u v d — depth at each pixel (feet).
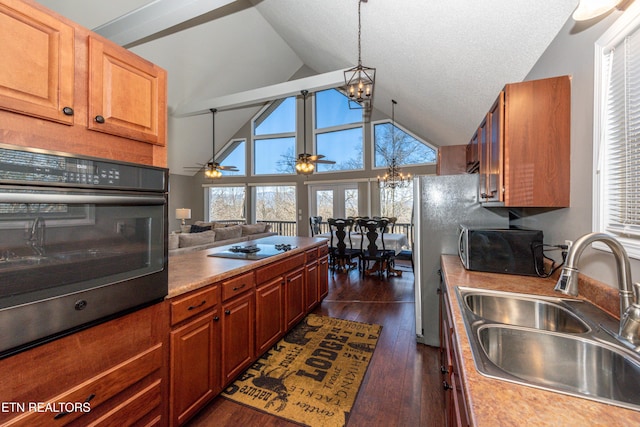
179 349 4.62
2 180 2.53
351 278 15.25
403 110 16.58
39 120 3.01
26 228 2.72
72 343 3.20
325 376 6.46
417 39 7.45
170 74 17.24
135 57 4.04
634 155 3.39
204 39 16.28
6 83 2.72
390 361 7.09
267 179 26.02
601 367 2.91
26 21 2.86
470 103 8.88
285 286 8.09
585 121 4.29
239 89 21.53
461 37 6.31
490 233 5.81
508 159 5.03
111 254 3.50
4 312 2.59
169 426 4.46
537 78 5.71
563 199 4.80
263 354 7.32
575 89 4.53
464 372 2.44
